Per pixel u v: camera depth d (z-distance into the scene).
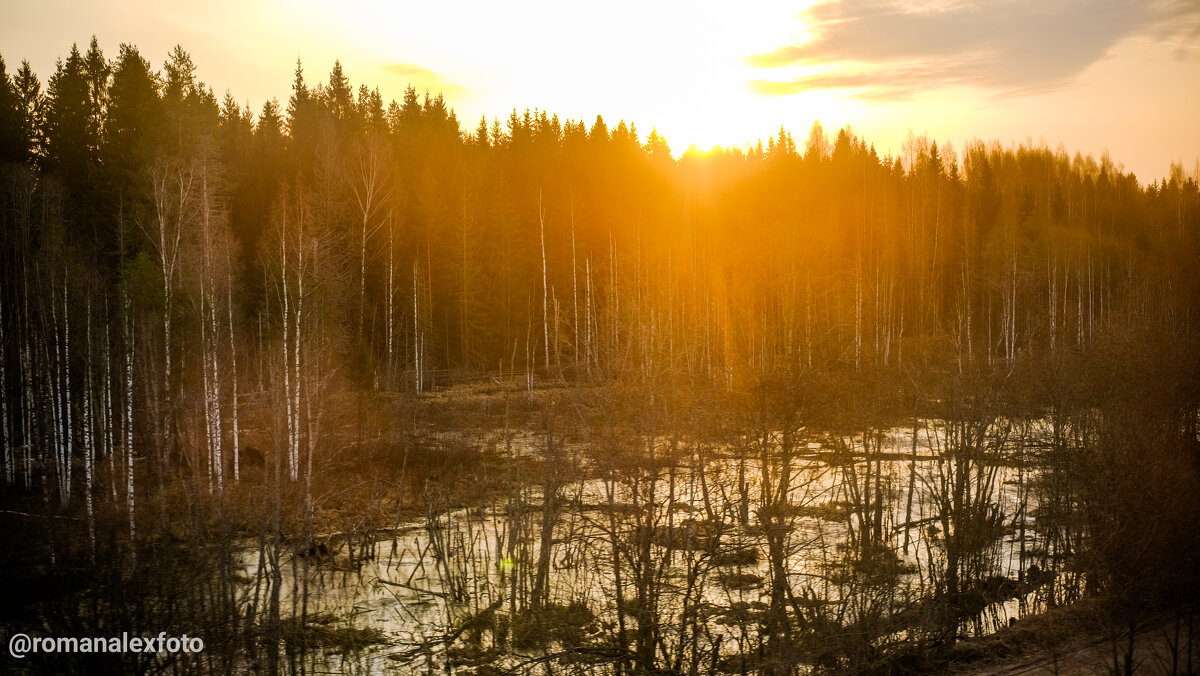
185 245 33.53
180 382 29.77
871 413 27.98
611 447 18.97
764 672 16.73
